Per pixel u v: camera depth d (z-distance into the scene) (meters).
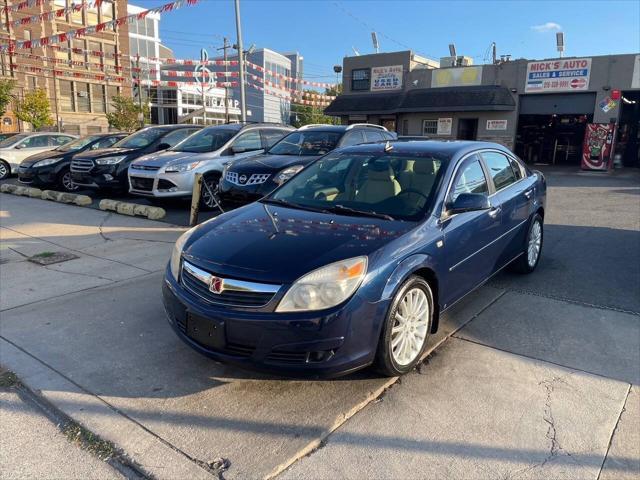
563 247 7.02
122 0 47.34
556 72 22.27
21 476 2.54
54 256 6.52
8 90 36.72
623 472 2.60
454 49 27.67
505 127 23.88
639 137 23.59
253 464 2.62
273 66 63.53
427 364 3.69
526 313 4.63
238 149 10.13
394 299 3.23
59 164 12.45
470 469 2.61
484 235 4.43
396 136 10.33
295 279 3.00
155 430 2.89
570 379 3.49
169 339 4.05
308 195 4.43
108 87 49.84
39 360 3.69
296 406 3.14
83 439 2.82
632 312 4.65
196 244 3.58
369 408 3.14
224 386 3.37
